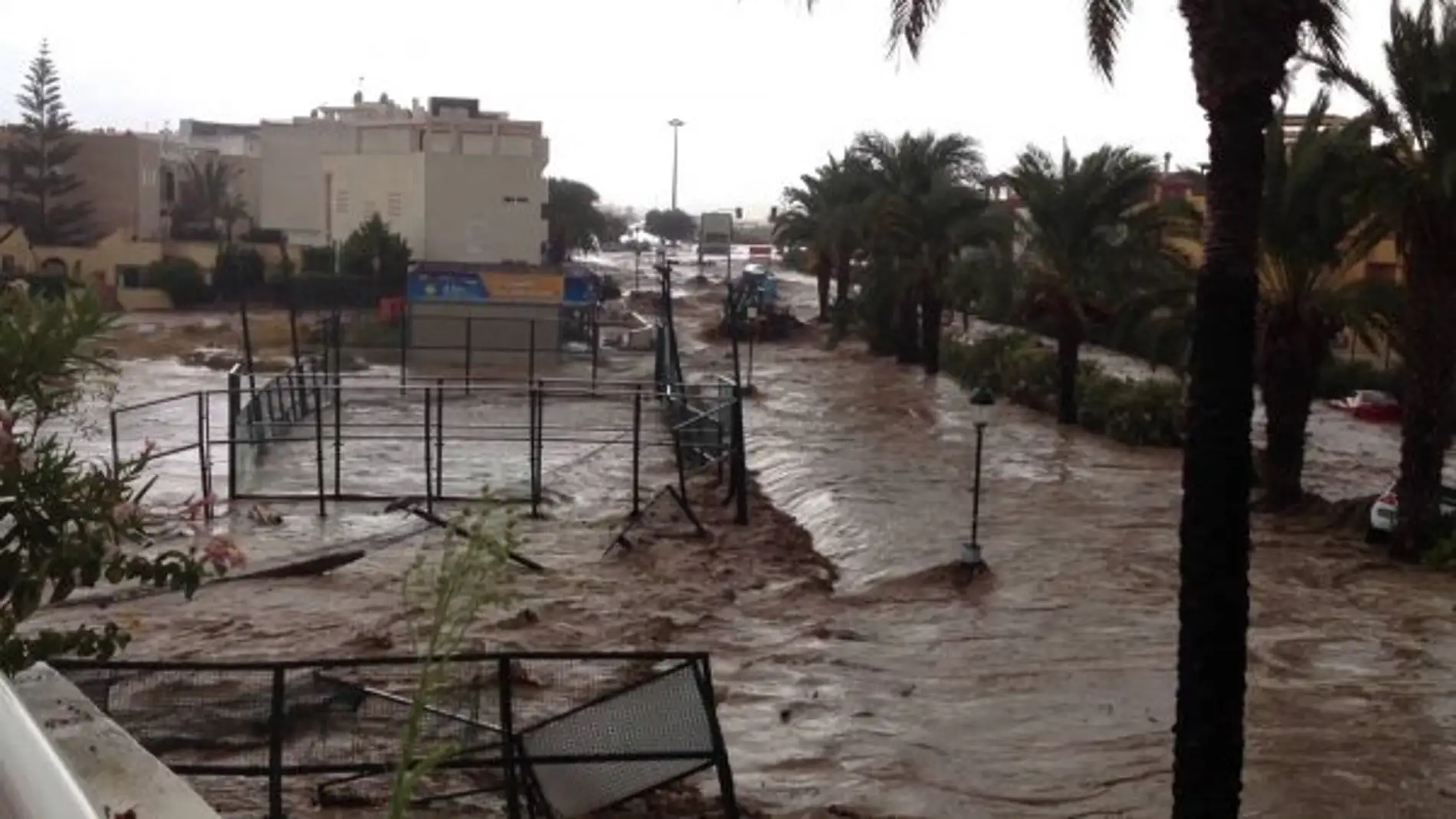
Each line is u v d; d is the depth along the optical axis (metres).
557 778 9.38
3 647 5.16
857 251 64.56
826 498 26.02
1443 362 21.52
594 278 63.94
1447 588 20.05
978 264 41.00
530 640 16.05
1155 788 12.09
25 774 1.99
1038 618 18.09
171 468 26.83
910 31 12.30
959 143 50.81
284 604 17.55
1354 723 13.98
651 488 26.33
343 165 75.88
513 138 74.00
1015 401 42.75
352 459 28.66
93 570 5.45
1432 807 11.81
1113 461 31.66
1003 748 13.13
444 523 20.78
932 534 22.97
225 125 119.94
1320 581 20.41
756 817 10.86
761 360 57.47
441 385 26.72
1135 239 35.78
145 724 8.88
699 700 9.38
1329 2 10.52
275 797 8.38
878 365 55.09
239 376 27.81
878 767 12.48
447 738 9.36
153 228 80.31
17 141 72.75
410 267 59.12
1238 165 9.07
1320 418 41.75
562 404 39.25
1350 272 25.00
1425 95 20.30
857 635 17.14
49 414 6.09
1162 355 26.50
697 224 185.38
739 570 20.45
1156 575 20.42
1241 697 9.28
